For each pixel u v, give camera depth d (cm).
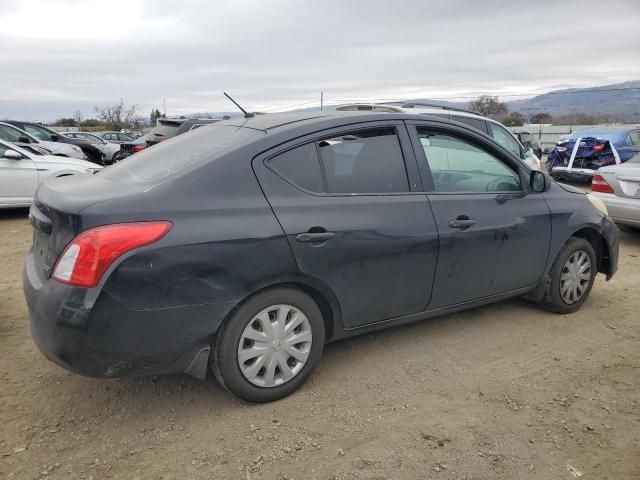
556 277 449
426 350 392
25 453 271
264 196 305
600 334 428
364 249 331
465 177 398
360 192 341
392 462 267
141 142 1730
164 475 257
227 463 265
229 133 345
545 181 430
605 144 1340
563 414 312
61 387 334
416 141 373
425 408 315
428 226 359
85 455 271
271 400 317
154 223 270
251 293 296
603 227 474
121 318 264
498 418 306
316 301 334
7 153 893
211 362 303
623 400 328
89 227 261
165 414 307
